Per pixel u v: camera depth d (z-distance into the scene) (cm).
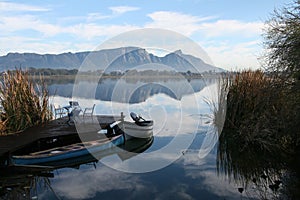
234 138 665
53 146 605
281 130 555
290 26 505
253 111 641
